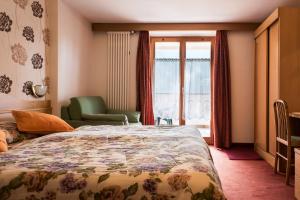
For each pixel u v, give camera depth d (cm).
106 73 523
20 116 253
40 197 124
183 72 533
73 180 125
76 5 404
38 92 328
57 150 176
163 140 210
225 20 478
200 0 377
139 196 121
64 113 382
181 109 535
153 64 537
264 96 414
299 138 303
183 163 141
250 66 507
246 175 332
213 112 506
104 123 382
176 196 120
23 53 306
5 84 276
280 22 341
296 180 255
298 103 338
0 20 267
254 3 388
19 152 170
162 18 471
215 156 436
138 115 473
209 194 118
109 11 435
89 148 183
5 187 126
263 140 420
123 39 511
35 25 329
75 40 434
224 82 499
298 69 339
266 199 257
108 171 130
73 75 428
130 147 185
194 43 534
